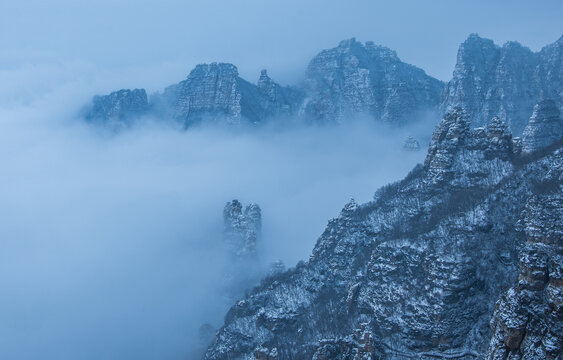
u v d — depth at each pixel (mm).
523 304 141000
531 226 180500
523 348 137625
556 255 142750
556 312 133625
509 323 140000
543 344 133250
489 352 145875
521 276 146625
